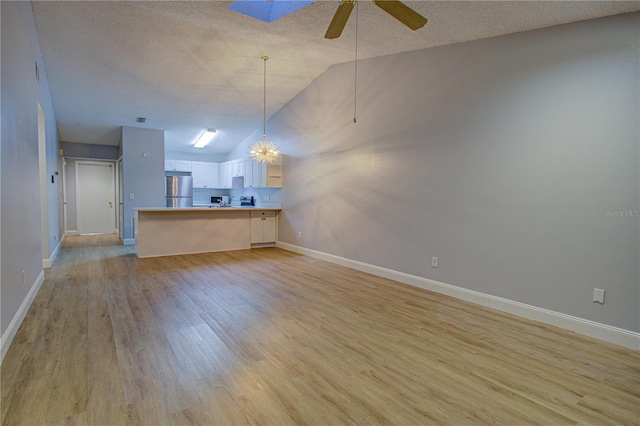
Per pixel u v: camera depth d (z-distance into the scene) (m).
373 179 4.73
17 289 2.75
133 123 7.03
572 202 2.83
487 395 1.94
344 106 5.21
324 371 2.18
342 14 2.39
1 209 2.26
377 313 3.24
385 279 4.49
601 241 2.69
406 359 2.35
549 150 2.95
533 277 3.09
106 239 8.03
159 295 3.72
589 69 2.71
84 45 4.29
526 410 1.81
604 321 2.68
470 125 3.53
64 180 8.59
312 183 6.01
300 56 4.88
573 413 1.79
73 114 6.38
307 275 4.69
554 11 2.65
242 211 6.79
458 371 2.20
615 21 2.59
